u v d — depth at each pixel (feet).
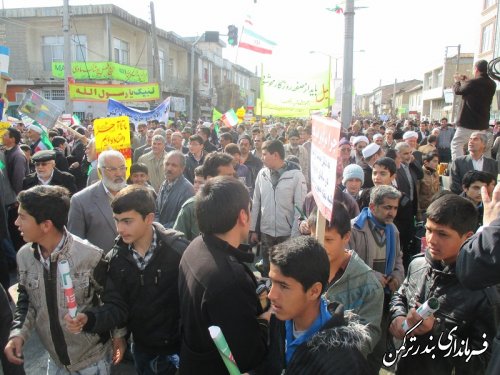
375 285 8.07
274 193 16.38
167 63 116.37
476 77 19.62
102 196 12.56
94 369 8.73
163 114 41.14
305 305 5.72
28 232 7.97
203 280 6.30
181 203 15.76
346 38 36.29
